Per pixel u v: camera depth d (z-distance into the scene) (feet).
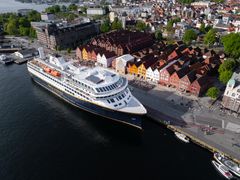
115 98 268.82
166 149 231.30
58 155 227.40
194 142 237.25
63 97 326.44
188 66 369.91
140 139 247.09
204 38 524.52
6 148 236.02
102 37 545.03
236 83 276.62
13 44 597.52
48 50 545.44
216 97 304.91
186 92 331.57
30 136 254.27
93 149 235.40
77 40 600.39
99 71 304.91
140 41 515.09
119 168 210.79
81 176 202.59
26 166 213.66
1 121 280.31
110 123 279.49
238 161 210.79
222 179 197.67
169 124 260.83
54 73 327.88
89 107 285.84
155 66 373.20
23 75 418.72
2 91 356.79
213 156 222.07
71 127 271.08
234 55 432.25
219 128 254.68
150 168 209.36
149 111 288.30
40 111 302.86
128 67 401.29
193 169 207.10
